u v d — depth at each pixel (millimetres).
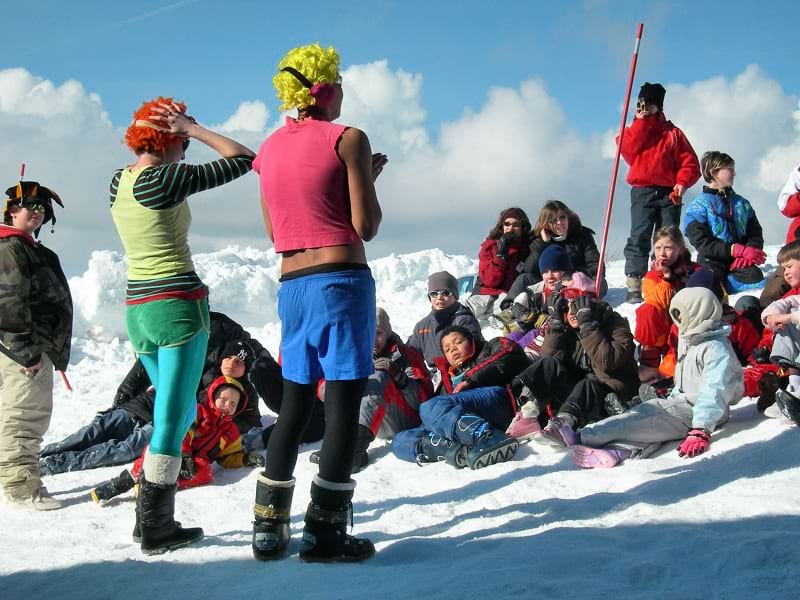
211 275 12352
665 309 5996
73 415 7406
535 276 8141
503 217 8547
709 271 6074
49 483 5598
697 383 4895
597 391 5273
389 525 3998
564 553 3133
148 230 3578
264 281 12445
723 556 3000
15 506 4965
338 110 3490
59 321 5012
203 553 3578
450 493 4566
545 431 4867
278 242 3354
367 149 3266
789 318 5109
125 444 5906
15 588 3285
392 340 5918
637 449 4777
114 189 3676
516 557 3164
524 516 3857
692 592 2699
